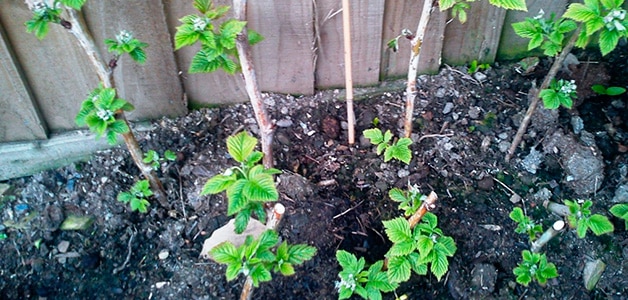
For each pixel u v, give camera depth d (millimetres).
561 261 1960
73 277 1914
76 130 2156
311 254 1595
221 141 2166
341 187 2090
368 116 2262
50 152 2109
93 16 1861
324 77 2295
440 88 2342
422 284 1923
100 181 2076
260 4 1998
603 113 2262
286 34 2098
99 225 2002
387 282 1709
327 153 2172
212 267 1921
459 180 2104
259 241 1520
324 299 1875
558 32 1738
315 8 2049
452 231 1991
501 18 2252
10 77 1917
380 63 2293
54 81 1992
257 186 1408
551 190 2094
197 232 1992
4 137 2088
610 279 1932
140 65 2016
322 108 2281
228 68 1719
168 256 1954
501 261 1956
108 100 1638
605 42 1602
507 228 2006
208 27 1528
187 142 2152
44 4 1522
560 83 1877
